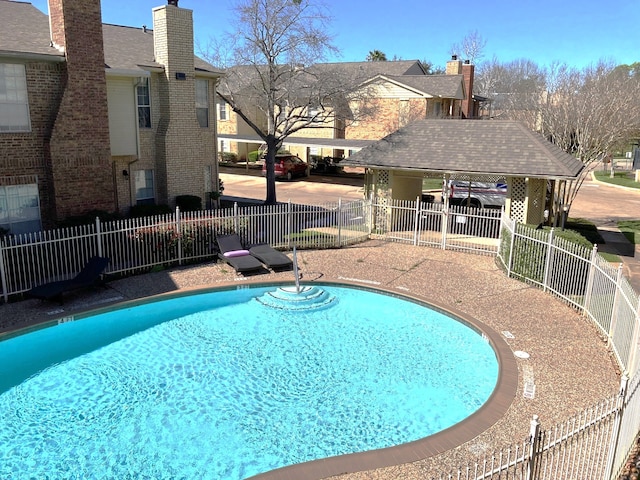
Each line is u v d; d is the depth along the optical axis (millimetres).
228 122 49094
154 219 17266
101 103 17922
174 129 21891
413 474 6988
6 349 11461
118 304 13445
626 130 26625
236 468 7641
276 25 24609
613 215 27969
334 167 43969
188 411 9125
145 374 10438
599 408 6887
